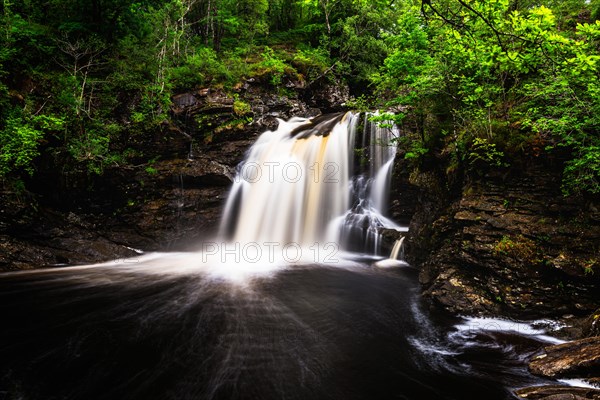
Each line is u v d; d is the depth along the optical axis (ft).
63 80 40.55
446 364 18.67
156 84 47.14
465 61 27.22
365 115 46.09
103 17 50.19
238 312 25.27
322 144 47.06
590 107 20.42
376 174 44.21
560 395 14.08
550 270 21.97
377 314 25.17
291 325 23.40
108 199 41.81
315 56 73.77
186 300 27.20
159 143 44.32
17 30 39.29
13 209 34.09
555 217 23.39
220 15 76.84
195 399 15.88
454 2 18.94
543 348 18.80
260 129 51.26
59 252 35.53
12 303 25.67
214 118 49.06
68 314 24.25
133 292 28.55
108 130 41.63
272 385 16.96
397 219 41.50
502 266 23.56
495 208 25.67
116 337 21.30
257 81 58.75
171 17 61.31
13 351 19.51
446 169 31.65
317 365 18.70
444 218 30.14
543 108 24.45
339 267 36.09
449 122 32.22
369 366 18.62
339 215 45.65
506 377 17.03
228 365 18.62
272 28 97.86
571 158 23.08
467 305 23.75
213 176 44.70
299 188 46.24
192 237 43.86
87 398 15.81
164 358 19.13
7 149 33.68
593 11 34.06
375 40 75.25
